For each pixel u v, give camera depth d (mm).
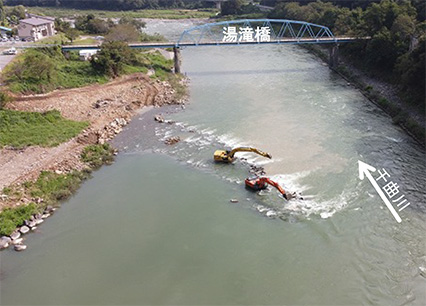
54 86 57781
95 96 58625
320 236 29672
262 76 73688
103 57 65750
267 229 30562
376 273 26312
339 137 46094
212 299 24578
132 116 54656
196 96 62625
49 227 31594
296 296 24688
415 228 30328
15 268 27328
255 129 48688
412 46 63469
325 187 35531
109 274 26688
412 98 54469
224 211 32875
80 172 39312
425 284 25328
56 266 27469
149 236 30219
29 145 42781
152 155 43281
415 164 39938
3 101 48219
